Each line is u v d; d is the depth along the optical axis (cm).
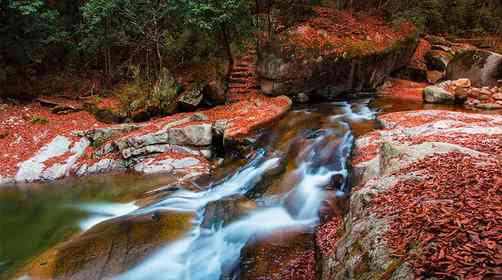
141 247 578
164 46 1343
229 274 523
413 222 304
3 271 555
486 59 1447
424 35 2089
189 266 551
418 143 568
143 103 1178
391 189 407
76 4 1423
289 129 1045
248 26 1254
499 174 363
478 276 206
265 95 1318
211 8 1069
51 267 534
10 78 1271
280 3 1503
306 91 1323
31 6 1089
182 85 1305
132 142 998
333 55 1279
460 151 506
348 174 730
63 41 1363
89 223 707
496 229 247
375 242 311
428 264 237
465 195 323
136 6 1162
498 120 863
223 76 1314
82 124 1147
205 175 909
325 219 635
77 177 946
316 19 1455
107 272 525
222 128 1021
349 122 1050
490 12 2175
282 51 1247
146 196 801
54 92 1338
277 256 541
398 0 1811
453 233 258
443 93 1192
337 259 366
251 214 689
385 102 1253
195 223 665
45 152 1009
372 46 1355
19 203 806
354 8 1800
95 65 1516
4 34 1173
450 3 2189
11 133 1061
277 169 852
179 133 1009
